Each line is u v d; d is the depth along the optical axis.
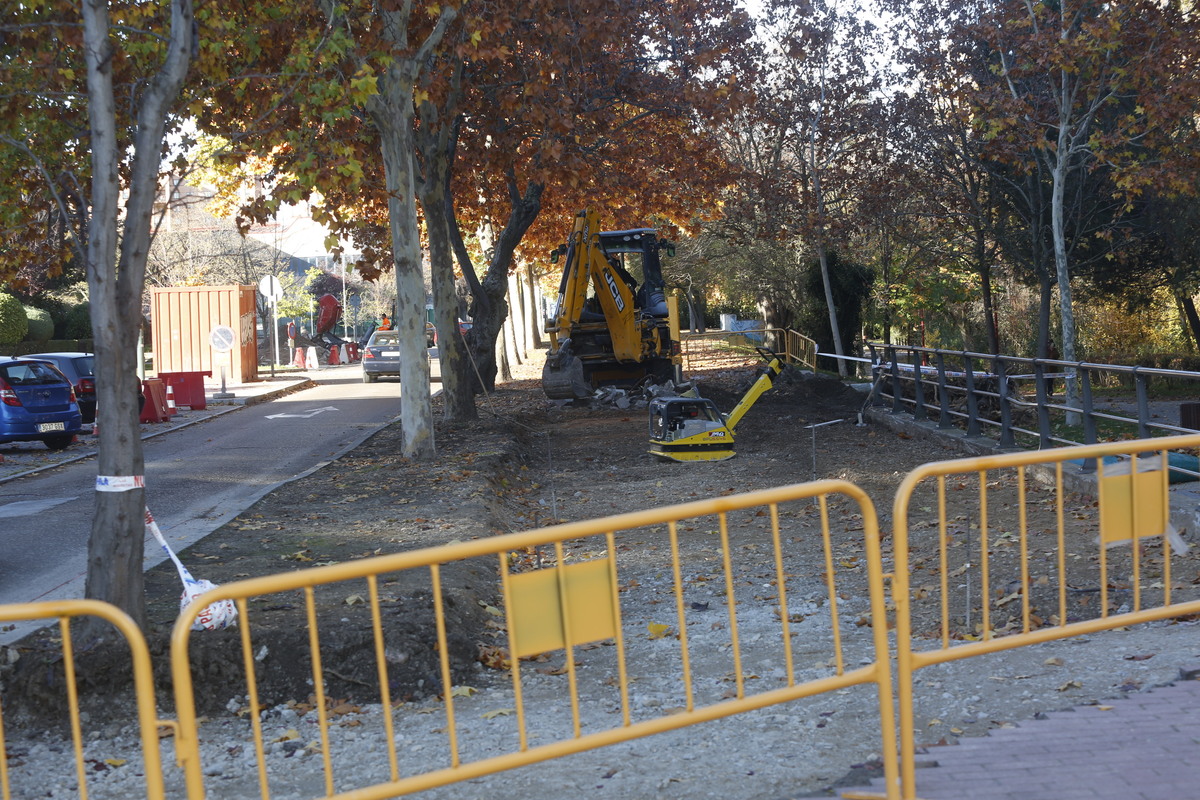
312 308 59.06
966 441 15.83
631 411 24.61
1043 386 13.46
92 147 7.00
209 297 36.91
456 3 15.59
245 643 3.61
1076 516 10.26
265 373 44.25
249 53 12.27
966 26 22.06
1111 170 23.62
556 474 16.75
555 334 25.45
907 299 41.50
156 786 3.37
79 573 9.91
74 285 47.16
